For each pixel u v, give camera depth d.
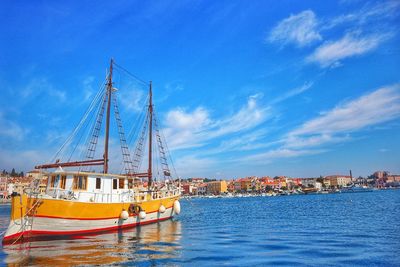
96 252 24.34
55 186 33.62
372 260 21.03
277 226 43.69
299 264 20.19
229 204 153.00
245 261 21.20
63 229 30.88
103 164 43.19
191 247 26.59
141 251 24.78
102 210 34.47
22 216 28.62
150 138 59.28
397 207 77.94
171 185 55.34
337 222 47.00
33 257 22.62
